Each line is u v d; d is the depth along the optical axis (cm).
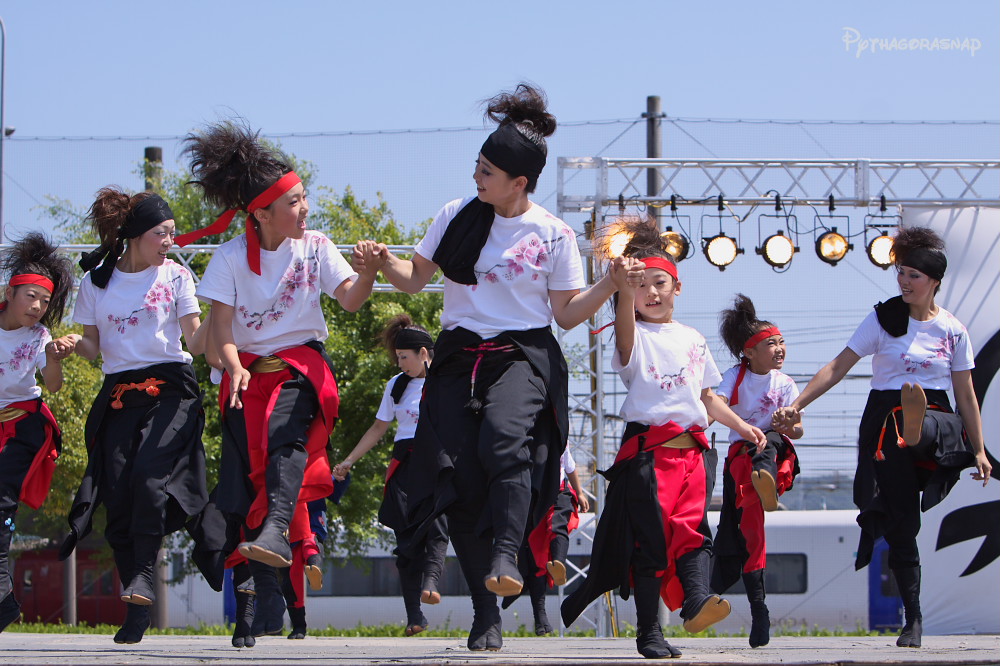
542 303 680
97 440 787
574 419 2034
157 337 796
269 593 714
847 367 919
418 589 1193
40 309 864
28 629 2859
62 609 3509
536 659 639
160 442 768
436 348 676
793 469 1043
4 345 864
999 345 1767
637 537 710
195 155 729
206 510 833
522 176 667
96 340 809
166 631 2838
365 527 2964
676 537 706
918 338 906
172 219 813
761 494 891
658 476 714
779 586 3309
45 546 3591
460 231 678
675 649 715
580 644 1113
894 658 677
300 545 721
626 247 781
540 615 1300
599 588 730
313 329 732
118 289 803
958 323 919
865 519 896
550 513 679
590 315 680
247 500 697
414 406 1182
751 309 1055
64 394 2550
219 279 714
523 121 679
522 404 633
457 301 680
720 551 1030
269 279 720
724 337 1063
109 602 3612
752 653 795
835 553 3309
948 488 902
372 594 3456
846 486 4066
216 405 2838
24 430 858
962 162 1898
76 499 763
